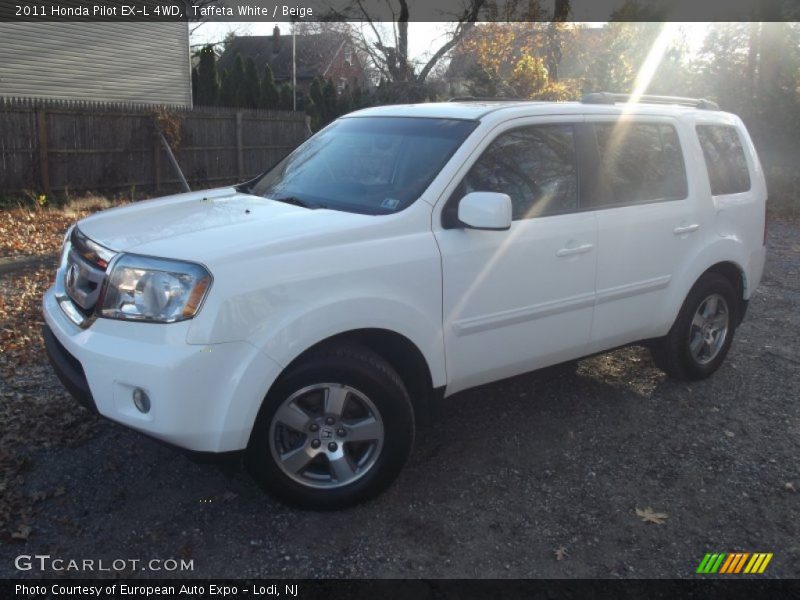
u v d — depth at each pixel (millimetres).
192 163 17344
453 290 3703
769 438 4555
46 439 4141
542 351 4203
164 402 2996
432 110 4371
